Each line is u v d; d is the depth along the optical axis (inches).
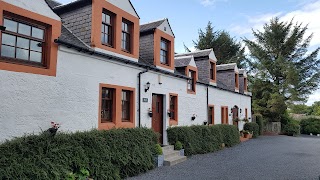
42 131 243.0
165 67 456.4
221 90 711.1
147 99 405.1
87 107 299.3
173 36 489.7
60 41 263.0
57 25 266.5
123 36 376.8
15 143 202.5
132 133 323.3
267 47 1274.6
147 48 444.1
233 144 633.6
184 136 450.6
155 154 362.6
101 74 322.0
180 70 541.6
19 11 231.5
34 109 240.8
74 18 334.0
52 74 259.3
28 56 244.8
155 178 299.4
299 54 1242.6
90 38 315.0
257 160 433.7
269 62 1212.5
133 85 377.4
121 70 355.6
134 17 385.7
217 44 1405.0
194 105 555.8
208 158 443.2
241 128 863.1
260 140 798.5
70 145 241.0
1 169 183.5
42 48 258.5
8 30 228.4
